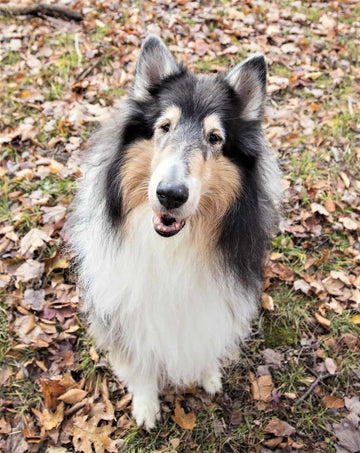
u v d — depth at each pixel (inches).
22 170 38.2
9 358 28.5
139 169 21.4
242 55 53.0
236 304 24.1
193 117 21.1
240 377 29.4
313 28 58.6
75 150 40.6
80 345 29.9
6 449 25.2
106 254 22.5
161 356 24.5
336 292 33.2
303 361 30.1
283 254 35.0
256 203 22.6
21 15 54.7
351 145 43.3
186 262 22.0
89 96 45.7
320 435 27.0
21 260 32.6
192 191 19.4
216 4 61.1
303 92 48.8
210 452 26.2
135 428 26.7
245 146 22.0
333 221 37.1
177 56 51.4
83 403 27.1
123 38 52.7
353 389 29.0
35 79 46.9
